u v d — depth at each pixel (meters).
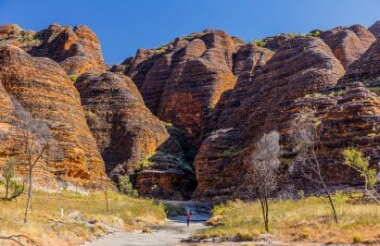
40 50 149.75
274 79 87.94
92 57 138.88
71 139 71.19
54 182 63.31
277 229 32.50
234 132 85.88
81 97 100.69
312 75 74.50
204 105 117.00
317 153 56.94
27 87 76.25
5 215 30.44
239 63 143.25
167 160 92.38
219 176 78.31
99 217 39.41
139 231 39.56
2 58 78.19
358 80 70.12
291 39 93.19
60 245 25.86
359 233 27.14
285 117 67.69
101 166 79.12
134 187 86.50
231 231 32.56
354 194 48.41
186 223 50.31
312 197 51.28
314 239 27.81
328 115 59.69
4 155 59.16
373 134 55.16
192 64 125.62
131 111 97.44
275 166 40.84
